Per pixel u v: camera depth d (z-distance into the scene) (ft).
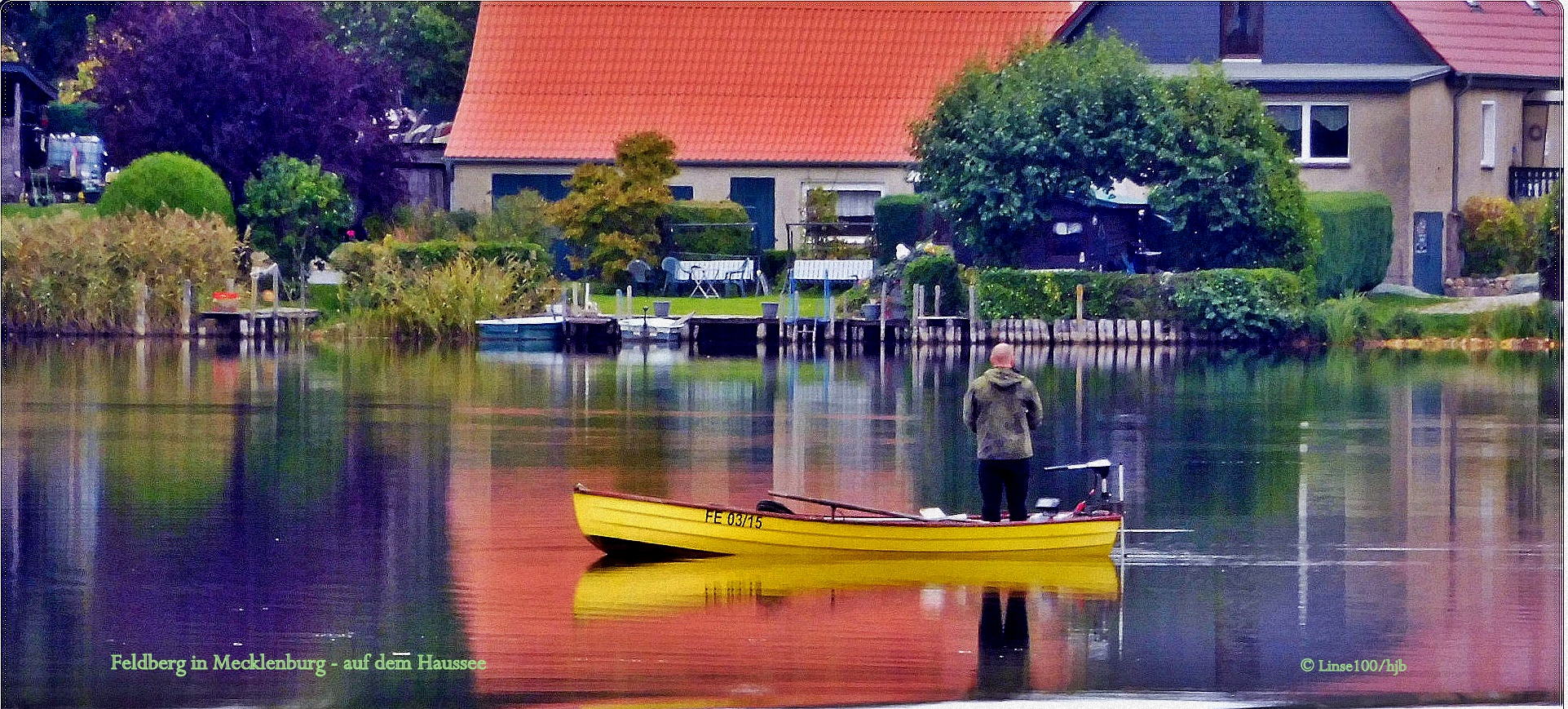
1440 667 194.59
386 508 266.77
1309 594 221.25
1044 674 188.03
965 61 615.16
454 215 638.53
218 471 300.61
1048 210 570.46
